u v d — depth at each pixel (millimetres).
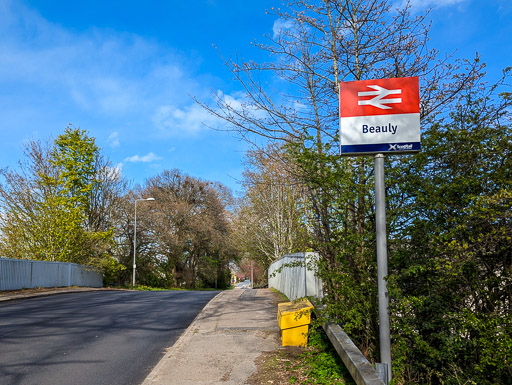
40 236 29578
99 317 12281
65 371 6734
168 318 12180
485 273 5590
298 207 7781
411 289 6051
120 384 6160
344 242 6430
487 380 5430
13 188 29016
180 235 50812
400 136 4715
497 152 5586
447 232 5641
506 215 4855
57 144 32250
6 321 11438
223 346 8148
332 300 6559
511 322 4891
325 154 6621
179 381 6098
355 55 8211
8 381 6203
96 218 39312
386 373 4492
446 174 5977
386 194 6285
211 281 63156
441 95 7445
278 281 21156
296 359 7074
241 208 34281
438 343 5852
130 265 45000
